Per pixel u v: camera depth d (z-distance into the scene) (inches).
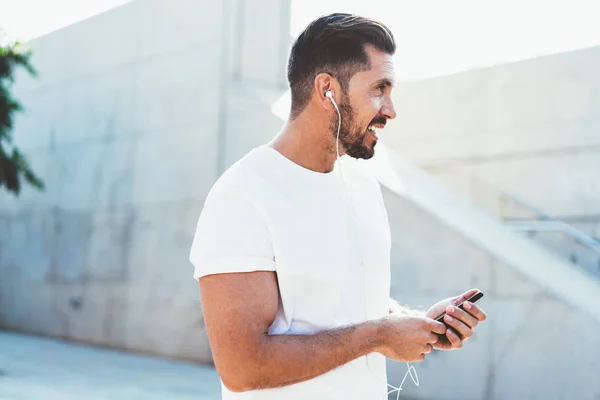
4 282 426.0
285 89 326.6
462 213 249.8
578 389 179.2
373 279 62.3
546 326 186.5
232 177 58.0
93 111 378.9
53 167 401.1
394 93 330.6
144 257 336.8
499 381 193.9
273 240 56.7
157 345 322.7
